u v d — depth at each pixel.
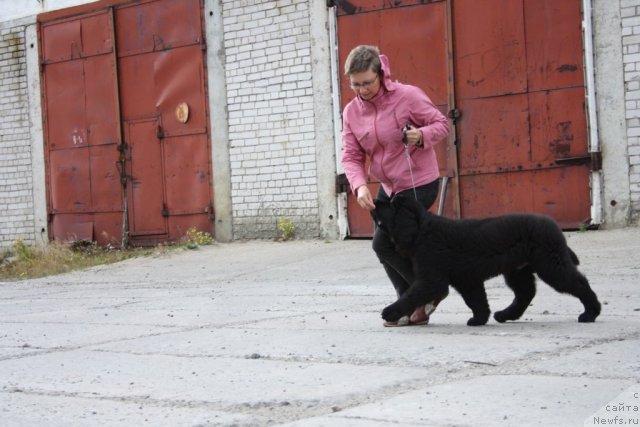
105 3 20.27
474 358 5.62
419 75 16.11
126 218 20.22
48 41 21.31
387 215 7.08
